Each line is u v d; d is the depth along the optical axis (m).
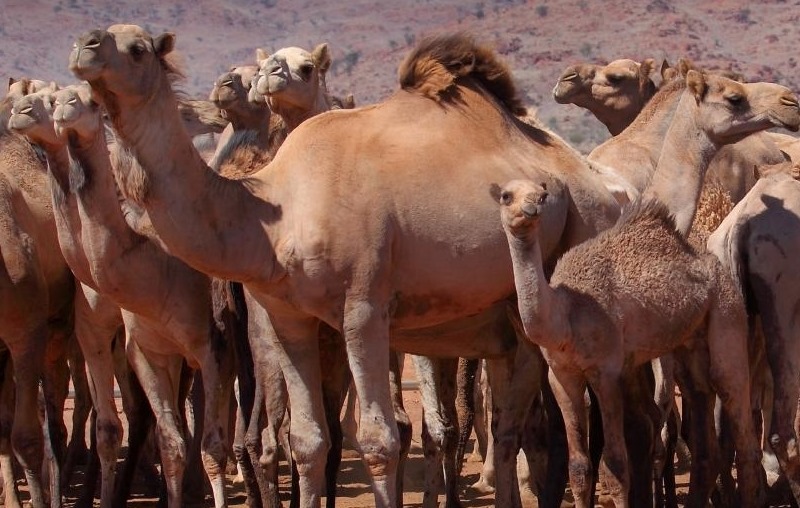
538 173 12.86
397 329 12.57
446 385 14.59
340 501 16.25
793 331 13.72
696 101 14.63
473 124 12.75
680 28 170.38
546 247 12.97
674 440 14.85
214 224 11.72
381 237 11.88
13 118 12.98
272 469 13.48
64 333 15.70
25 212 14.84
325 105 15.13
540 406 13.86
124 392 15.23
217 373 13.75
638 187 15.99
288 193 11.97
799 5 180.12
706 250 13.28
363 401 11.91
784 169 14.12
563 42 164.12
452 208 12.16
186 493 15.62
